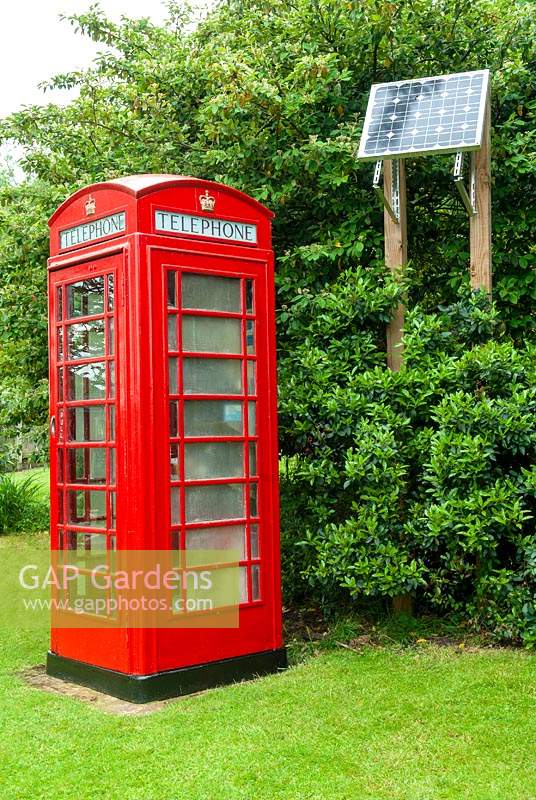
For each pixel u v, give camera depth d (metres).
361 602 6.01
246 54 7.04
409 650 5.20
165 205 4.63
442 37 6.90
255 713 4.16
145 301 4.51
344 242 6.50
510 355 5.46
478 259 5.86
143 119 7.98
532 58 6.93
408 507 5.70
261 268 5.08
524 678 4.55
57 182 8.55
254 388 5.04
